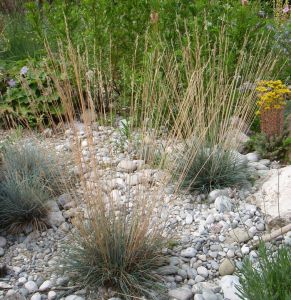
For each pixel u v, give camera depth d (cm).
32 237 140
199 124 154
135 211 122
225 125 159
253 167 166
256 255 126
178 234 137
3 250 135
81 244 125
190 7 205
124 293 114
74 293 117
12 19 319
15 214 143
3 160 160
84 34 212
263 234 136
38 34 222
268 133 175
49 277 123
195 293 116
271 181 154
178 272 123
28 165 160
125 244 119
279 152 175
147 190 129
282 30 229
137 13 213
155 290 117
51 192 152
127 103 202
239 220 142
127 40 212
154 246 124
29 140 182
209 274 123
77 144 122
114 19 210
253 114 192
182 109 134
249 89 181
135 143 171
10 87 216
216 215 144
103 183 146
